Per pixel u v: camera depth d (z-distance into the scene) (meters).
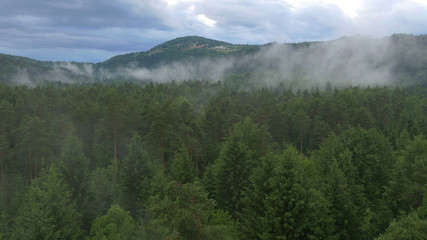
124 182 30.72
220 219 21.84
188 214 11.12
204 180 31.62
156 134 45.47
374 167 30.09
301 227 17.48
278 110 68.50
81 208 26.31
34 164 52.88
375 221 23.30
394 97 101.44
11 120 59.75
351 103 83.50
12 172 54.38
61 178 26.38
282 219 18.12
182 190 11.79
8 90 96.81
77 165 27.80
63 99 91.25
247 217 20.91
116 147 53.66
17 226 18.08
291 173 19.80
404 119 75.88
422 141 34.75
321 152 38.50
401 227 14.85
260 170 21.70
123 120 54.94
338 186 19.97
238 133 43.78
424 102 101.56
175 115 56.34
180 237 11.53
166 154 51.50
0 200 41.81
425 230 14.27
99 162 52.38
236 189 28.38
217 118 69.94
